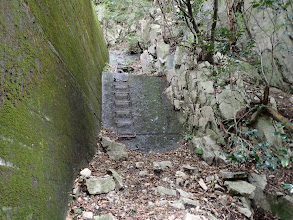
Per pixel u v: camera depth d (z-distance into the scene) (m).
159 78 7.09
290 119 4.61
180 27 8.00
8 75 1.80
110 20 13.21
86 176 3.24
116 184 3.28
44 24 2.79
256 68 5.77
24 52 2.14
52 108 2.63
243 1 5.84
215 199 3.45
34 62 2.32
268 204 3.74
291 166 4.13
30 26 2.37
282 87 5.58
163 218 2.71
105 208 2.79
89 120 4.39
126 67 8.94
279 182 3.94
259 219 3.58
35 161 2.01
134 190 3.35
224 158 4.46
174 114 6.08
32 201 1.85
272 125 4.55
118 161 4.30
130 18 12.27
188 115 5.75
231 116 5.01
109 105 6.05
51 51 2.90
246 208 3.31
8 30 1.91
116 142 4.81
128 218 2.65
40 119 2.26
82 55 4.74
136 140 5.37
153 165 4.33
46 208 2.08
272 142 4.40
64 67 3.34
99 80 6.39
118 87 6.54
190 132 5.55
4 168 1.54
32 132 2.04
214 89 5.46
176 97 6.23
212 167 4.44
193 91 5.68
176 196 3.35
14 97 1.84
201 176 4.08
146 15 11.48
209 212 3.07
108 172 3.61
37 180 1.99
